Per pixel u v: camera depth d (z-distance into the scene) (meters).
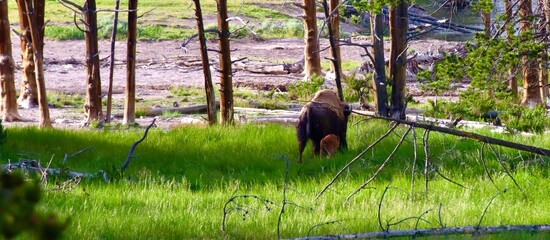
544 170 16.67
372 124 23.09
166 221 11.95
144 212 12.83
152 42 61.09
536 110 25.75
